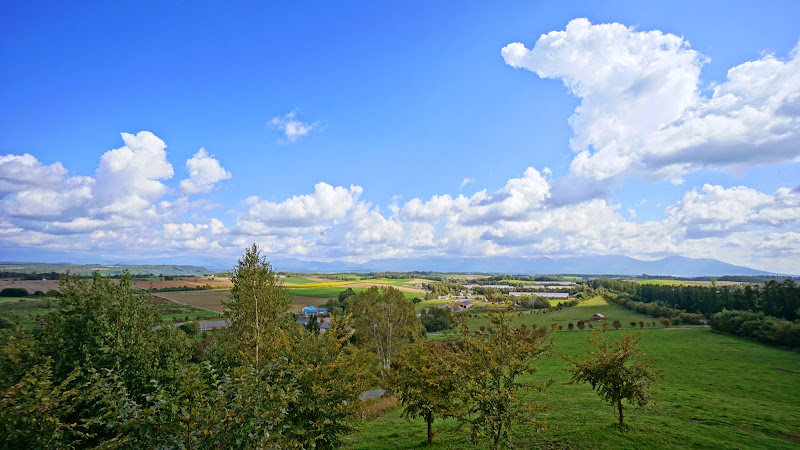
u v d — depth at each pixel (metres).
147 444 8.35
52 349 15.07
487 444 19.91
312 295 151.88
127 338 15.93
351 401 17.00
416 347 22.64
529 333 15.98
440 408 19.55
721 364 53.75
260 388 9.86
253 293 23.61
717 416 24.58
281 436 10.27
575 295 191.88
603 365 20.64
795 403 33.06
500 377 14.88
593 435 20.00
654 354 62.88
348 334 18.45
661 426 21.59
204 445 8.59
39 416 9.25
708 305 110.12
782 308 84.06
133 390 15.16
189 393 8.91
